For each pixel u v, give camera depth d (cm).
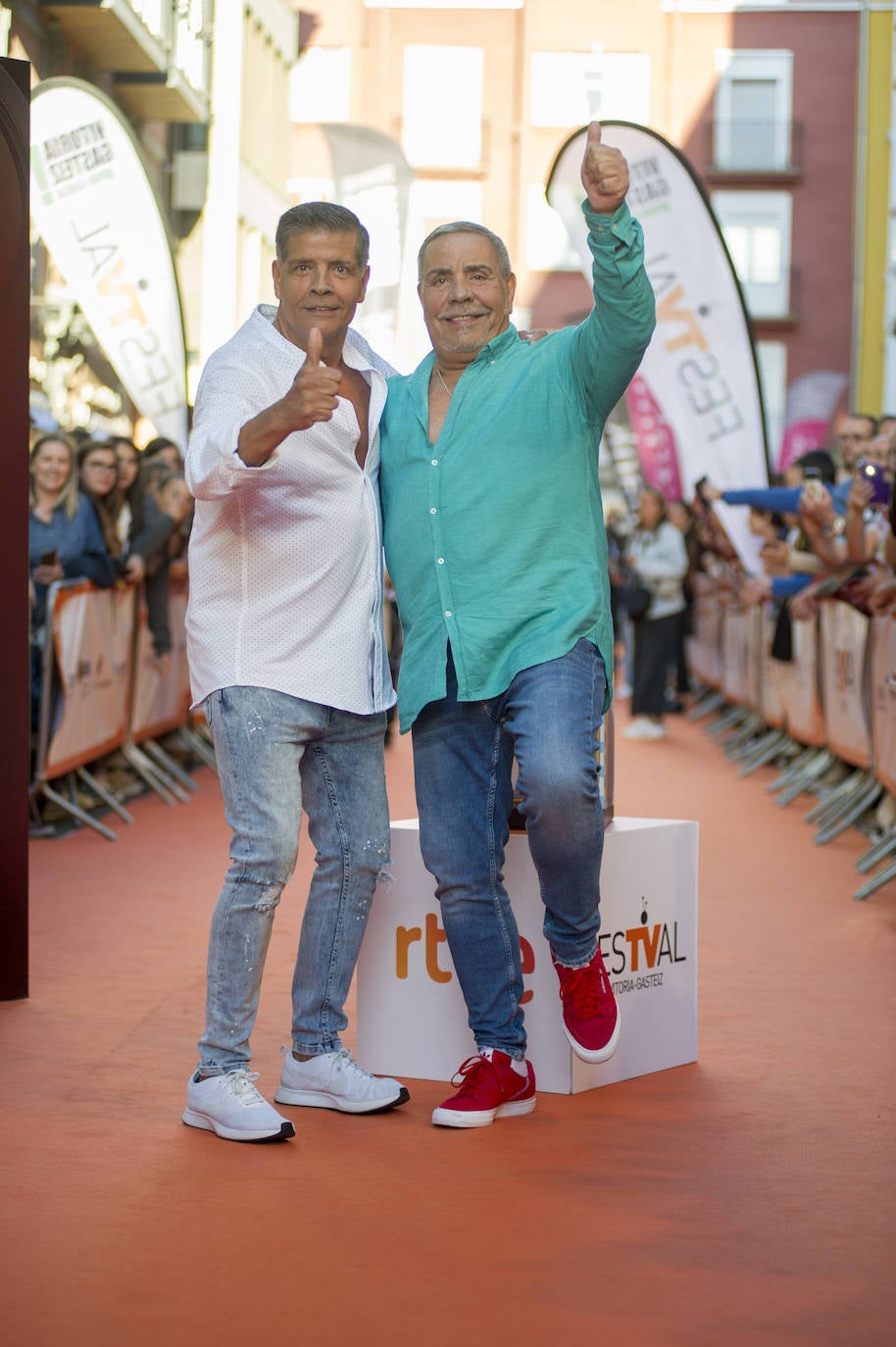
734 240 3284
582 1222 285
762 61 3256
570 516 342
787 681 1019
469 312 345
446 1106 341
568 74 3269
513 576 340
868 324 3194
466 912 350
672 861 389
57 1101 355
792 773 995
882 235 3192
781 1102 361
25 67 442
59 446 759
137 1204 291
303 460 333
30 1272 260
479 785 351
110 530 804
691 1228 282
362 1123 343
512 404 343
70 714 760
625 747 1270
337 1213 288
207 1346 233
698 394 1040
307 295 329
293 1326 240
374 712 346
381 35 3250
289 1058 359
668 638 1328
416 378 354
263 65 2666
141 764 894
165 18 1767
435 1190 300
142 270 991
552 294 3312
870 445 902
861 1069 390
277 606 335
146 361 994
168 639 920
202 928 555
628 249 322
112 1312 245
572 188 988
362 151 2538
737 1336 239
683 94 3272
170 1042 407
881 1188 304
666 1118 349
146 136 1978
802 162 3262
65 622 743
